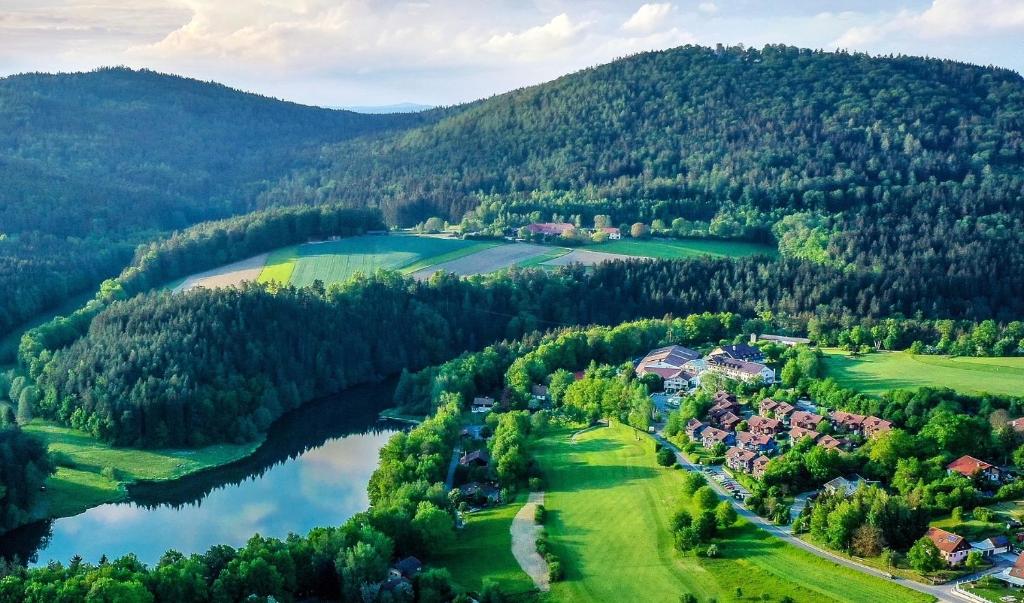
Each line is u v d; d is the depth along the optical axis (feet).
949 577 490.49
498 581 516.73
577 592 501.56
